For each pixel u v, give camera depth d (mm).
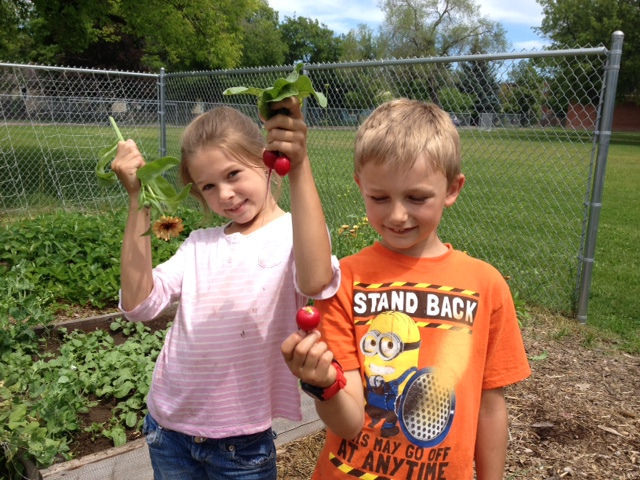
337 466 1468
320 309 1546
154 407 1902
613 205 11609
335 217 7012
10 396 2980
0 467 2721
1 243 5645
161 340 3877
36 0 12414
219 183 1812
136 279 1758
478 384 1501
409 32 47656
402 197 1411
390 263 1552
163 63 36625
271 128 1305
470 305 1512
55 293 4891
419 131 1398
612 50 4480
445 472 1425
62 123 9500
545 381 3865
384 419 1445
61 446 2641
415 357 1465
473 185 8305
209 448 1826
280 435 2973
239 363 1817
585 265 4820
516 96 5324
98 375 3244
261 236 1898
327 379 1215
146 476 2617
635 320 4996
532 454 3037
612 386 3820
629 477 2867
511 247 6746
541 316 5004
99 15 13367
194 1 14180
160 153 9203
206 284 1886
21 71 9281
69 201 8938
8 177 9445
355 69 6305
